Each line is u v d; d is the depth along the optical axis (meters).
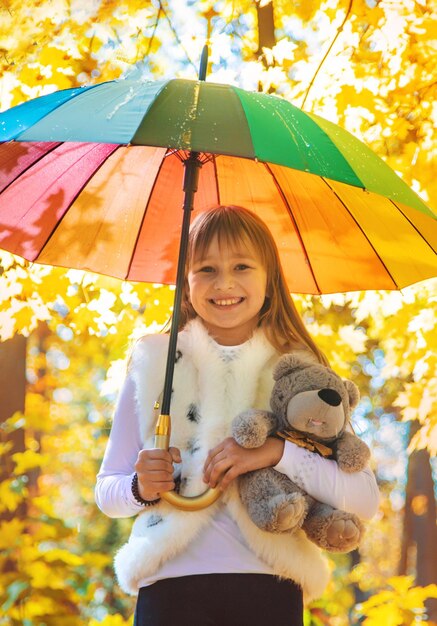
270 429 2.66
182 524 2.61
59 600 4.91
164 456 2.61
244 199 3.46
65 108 2.56
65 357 9.98
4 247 3.31
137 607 2.66
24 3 5.38
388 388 8.00
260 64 5.12
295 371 2.72
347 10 5.27
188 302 3.14
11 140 2.44
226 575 2.59
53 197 3.33
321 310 5.79
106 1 5.44
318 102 5.18
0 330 5.03
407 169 5.17
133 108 2.45
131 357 2.95
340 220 3.28
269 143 2.38
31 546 5.00
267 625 2.58
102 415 9.74
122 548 2.75
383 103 5.21
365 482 2.72
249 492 2.61
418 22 5.30
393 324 5.24
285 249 3.43
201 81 2.65
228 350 2.86
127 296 5.06
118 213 3.44
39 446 9.62
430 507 8.92
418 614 5.53
